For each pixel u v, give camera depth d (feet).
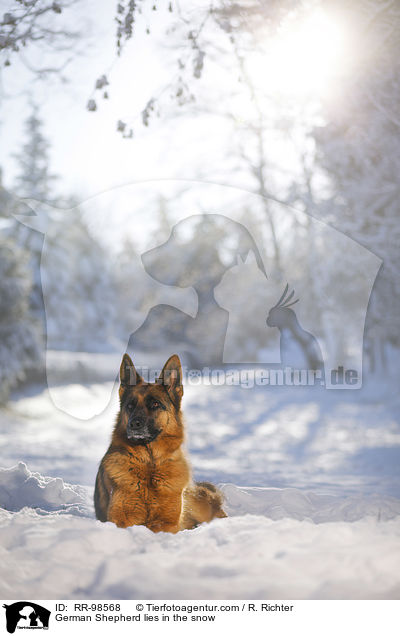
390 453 46.80
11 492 23.82
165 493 16.74
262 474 37.68
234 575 10.88
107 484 17.12
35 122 30.01
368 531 13.15
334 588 10.33
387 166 36.24
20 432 72.02
